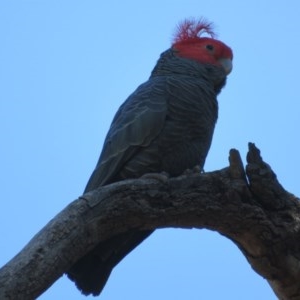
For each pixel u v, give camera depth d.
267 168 14.88
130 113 18.44
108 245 16.64
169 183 14.81
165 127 18.19
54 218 13.60
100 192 14.26
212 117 19.53
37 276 12.55
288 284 15.18
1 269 12.37
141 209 14.55
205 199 14.83
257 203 15.02
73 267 16.08
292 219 15.03
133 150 17.88
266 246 14.98
